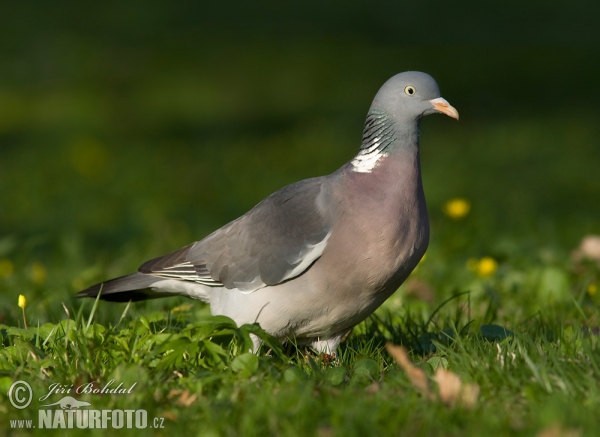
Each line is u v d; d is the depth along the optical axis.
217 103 31.53
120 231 14.73
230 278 7.69
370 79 32.75
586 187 18.55
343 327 7.59
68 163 23.08
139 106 31.72
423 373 6.06
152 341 6.84
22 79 34.41
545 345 6.79
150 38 39.41
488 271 9.91
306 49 37.28
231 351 6.92
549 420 5.38
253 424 5.49
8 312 9.01
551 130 24.88
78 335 6.95
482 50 34.97
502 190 18.45
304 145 24.75
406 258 7.19
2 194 19.92
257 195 18.92
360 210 7.13
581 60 32.81
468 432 5.36
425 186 18.86
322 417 5.66
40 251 14.22
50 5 43.31
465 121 27.20
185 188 19.98
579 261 10.58
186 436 5.52
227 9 43.69
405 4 43.38
